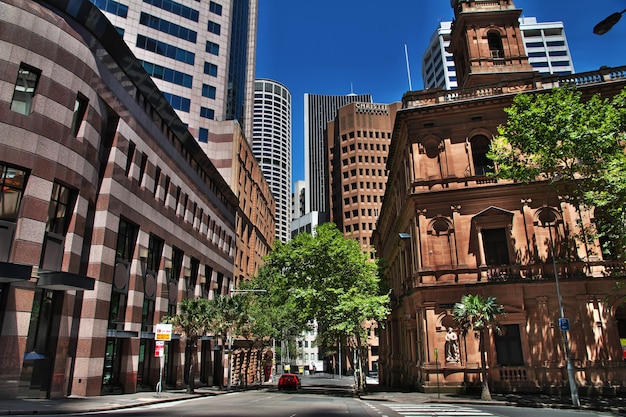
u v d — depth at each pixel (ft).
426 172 108.99
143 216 97.35
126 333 86.17
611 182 73.61
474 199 103.76
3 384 59.16
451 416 55.01
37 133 66.03
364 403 78.89
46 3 69.82
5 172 63.05
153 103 102.32
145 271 98.07
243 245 208.44
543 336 92.38
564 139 79.05
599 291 92.48
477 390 92.12
